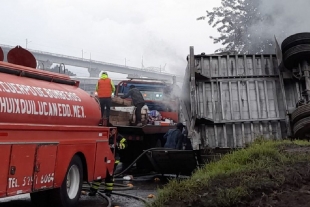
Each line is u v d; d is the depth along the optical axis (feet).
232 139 32.68
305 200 15.39
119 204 24.02
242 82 33.68
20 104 17.30
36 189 18.10
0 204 23.63
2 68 17.66
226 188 17.35
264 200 15.89
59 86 22.11
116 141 28.96
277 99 33.32
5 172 16.02
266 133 32.83
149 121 43.98
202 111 33.04
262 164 19.71
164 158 32.81
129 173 40.96
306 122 28.27
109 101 38.58
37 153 18.12
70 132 21.38
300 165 18.79
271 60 34.06
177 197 17.84
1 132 15.89
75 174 22.38
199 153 30.71
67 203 21.39
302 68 31.48
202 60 33.91
